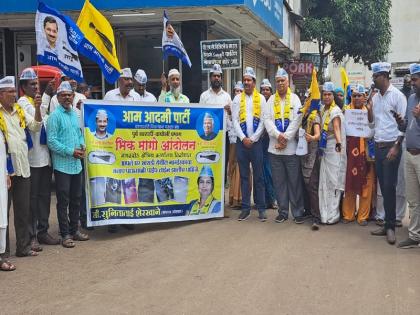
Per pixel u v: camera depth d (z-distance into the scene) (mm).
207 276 4047
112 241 5094
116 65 5531
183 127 5613
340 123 5633
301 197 5754
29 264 4391
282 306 3463
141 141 5410
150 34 9047
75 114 4988
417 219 4781
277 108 5637
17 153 4383
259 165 5797
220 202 5906
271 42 13391
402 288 3785
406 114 4750
